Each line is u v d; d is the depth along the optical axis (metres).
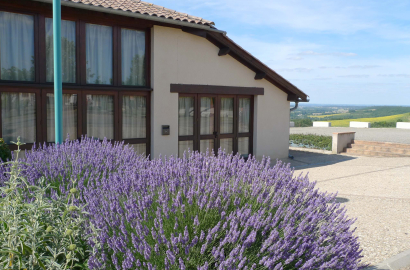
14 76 6.87
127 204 2.97
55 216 2.76
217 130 9.96
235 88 10.09
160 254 2.56
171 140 8.91
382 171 9.65
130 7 8.13
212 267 2.61
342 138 13.57
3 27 6.73
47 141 7.25
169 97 8.80
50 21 7.20
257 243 2.76
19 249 2.49
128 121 8.36
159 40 8.54
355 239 3.27
